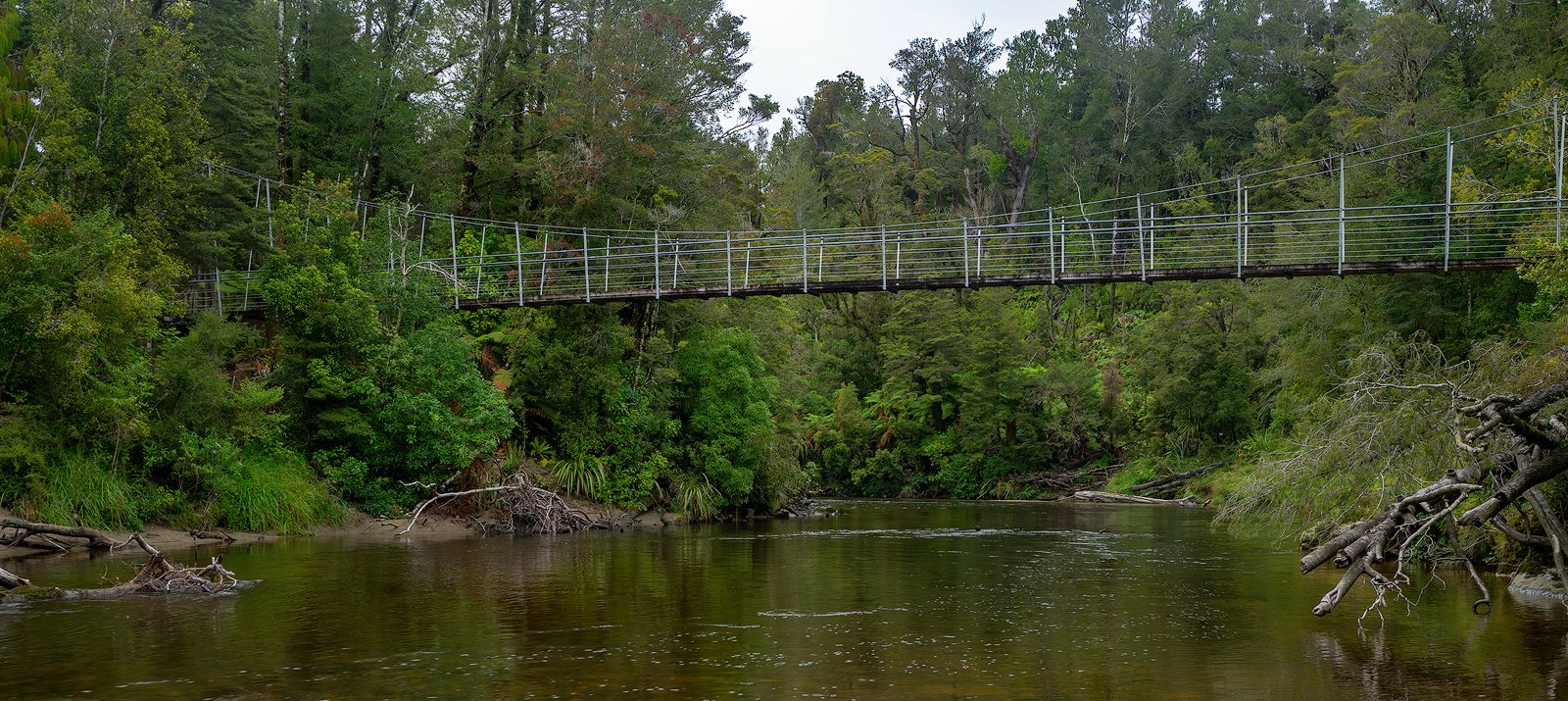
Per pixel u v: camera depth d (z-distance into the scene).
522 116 34.62
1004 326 52.34
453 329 25.72
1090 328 63.28
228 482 20.84
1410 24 40.06
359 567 16.41
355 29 35.97
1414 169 34.81
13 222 19.89
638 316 30.89
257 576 15.20
